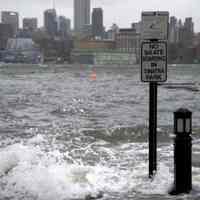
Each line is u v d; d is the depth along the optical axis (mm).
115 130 39844
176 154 17203
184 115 17047
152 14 18078
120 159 25406
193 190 17375
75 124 51469
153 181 18750
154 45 18125
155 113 18625
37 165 20359
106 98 108500
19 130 44062
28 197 17125
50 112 69812
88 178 19000
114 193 17438
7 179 18875
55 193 17203
